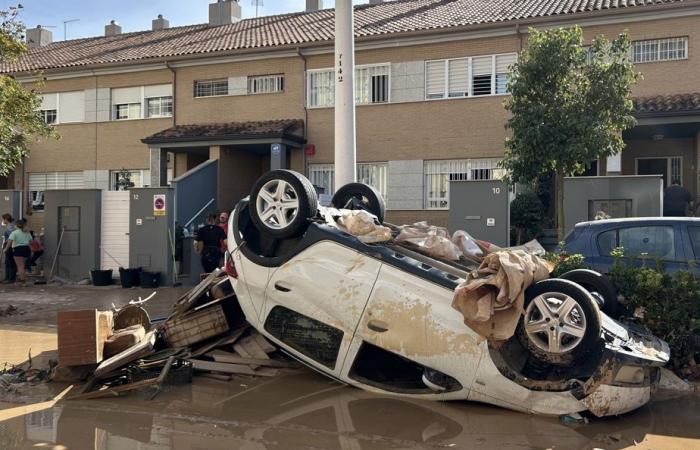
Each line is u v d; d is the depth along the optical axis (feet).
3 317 35.94
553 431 16.58
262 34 75.97
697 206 50.21
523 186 55.98
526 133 37.86
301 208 20.40
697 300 22.03
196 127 71.05
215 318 23.59
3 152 43.45
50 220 54.85
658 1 55.26
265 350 23.62
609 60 45.03
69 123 79.56
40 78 48.70
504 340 17.13
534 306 17.46
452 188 46.88
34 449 15.88
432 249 20.39
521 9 62.75
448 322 18.02
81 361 21.08
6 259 54.85
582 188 43.75
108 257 53.88
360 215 20.44
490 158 61.36
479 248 21.77
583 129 37.01
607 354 16.81
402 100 64.23
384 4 80.18
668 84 55.62
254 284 21.25
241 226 22.25
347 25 32.24
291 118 69.05
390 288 18.92
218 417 18.08
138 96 76.84
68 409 19.03
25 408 19.17
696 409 18.62
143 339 22.70
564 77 38.58
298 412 18.37
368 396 19.63
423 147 63.41
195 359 23.21
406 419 17.60
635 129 53.83
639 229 25.94
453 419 17.52
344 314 19.52
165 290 48.14
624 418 17.72
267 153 73.56
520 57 40.16
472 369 17.76
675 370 21.98
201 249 45.52
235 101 71.41
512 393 17.51
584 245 26.61
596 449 15.48
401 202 64.18
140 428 17.30
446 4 72.69
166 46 79.20
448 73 62.95
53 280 53.67
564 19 58.13
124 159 76.89
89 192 53.57
